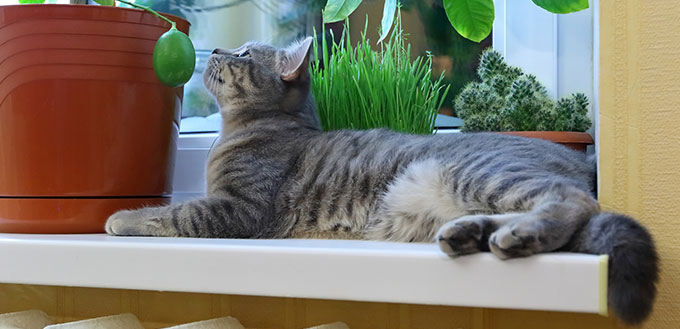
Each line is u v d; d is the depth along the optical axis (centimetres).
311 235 116
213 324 93
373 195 112
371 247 87
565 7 118
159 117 120
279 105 134
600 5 88
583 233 79
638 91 86
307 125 134
